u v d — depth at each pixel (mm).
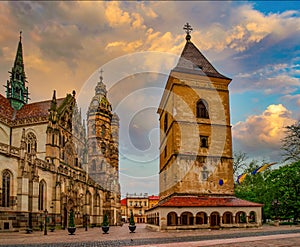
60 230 70062
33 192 66062
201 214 52344
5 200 59719
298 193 65812
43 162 74000
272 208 69875
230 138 58938
